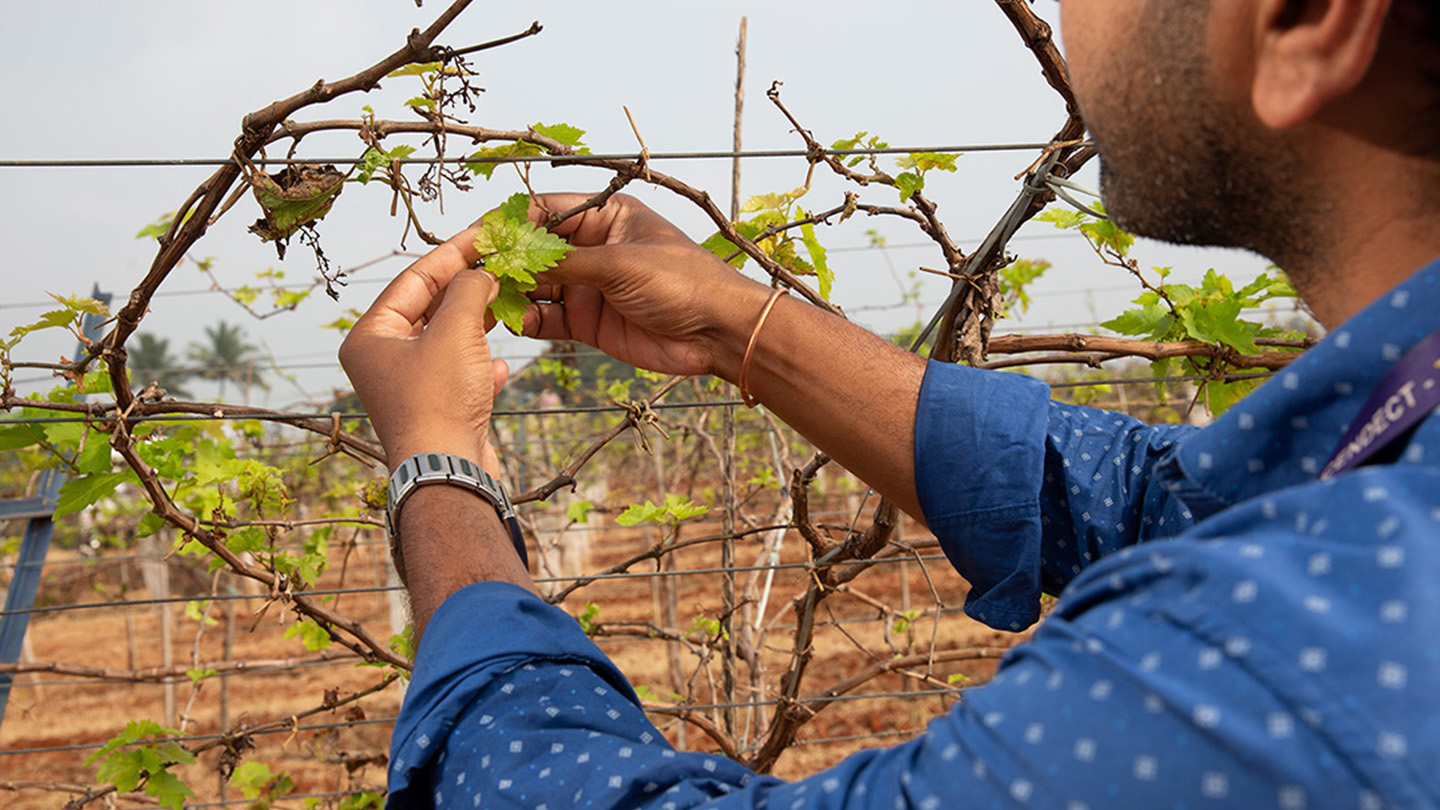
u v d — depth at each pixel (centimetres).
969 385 105
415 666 77
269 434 510
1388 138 54
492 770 68
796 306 111
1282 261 63
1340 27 51
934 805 52
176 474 229
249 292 485
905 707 735
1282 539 48
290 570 240
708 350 115
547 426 657
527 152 137
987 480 102
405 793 73
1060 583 105
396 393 94
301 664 329
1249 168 59
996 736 51
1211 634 46
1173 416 509
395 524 88
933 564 1101
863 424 107
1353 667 42
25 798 719
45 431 200
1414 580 43
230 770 282
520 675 74
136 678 317
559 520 625
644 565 1104
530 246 113
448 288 101
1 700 295
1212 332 190
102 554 1378
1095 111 67
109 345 149
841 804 57
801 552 1112
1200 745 45
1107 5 64
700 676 620
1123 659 49
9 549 804
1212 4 57
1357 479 47
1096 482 102
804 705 250
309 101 119
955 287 170
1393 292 54
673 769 66
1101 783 47
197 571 798
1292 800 42
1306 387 56
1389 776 40
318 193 125
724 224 151
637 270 113
